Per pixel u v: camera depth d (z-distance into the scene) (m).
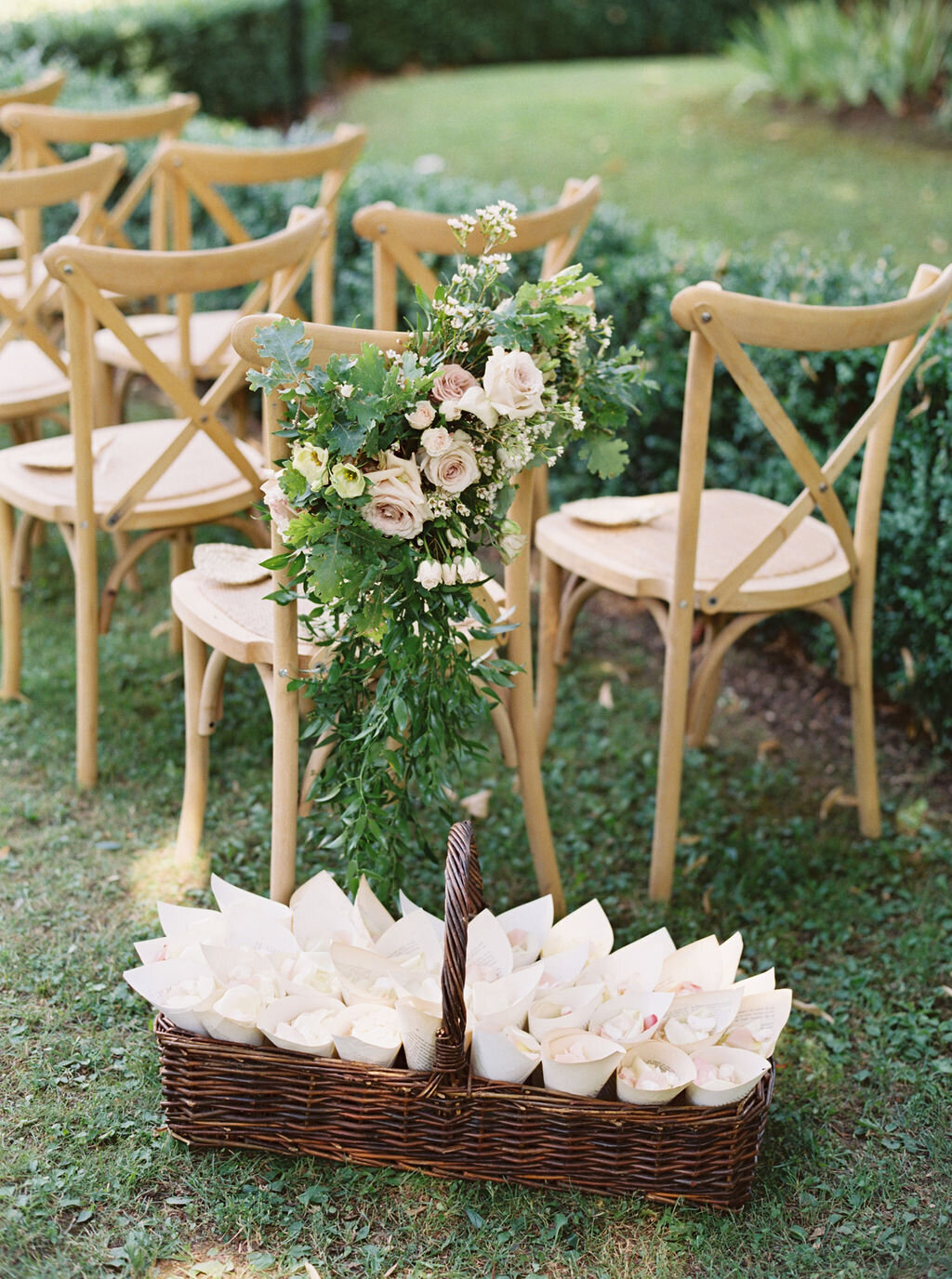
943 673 2.88
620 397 2.02
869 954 2.34
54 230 5.23
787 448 2.26
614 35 10.91
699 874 2.56
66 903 2.36
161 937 2.19
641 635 3.53
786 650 3.40
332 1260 1.68
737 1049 1.77
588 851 2.60
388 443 1.75
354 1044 1.75
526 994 1.82
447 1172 1.80
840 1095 2.01
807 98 8.03
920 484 2.81
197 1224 1.73
